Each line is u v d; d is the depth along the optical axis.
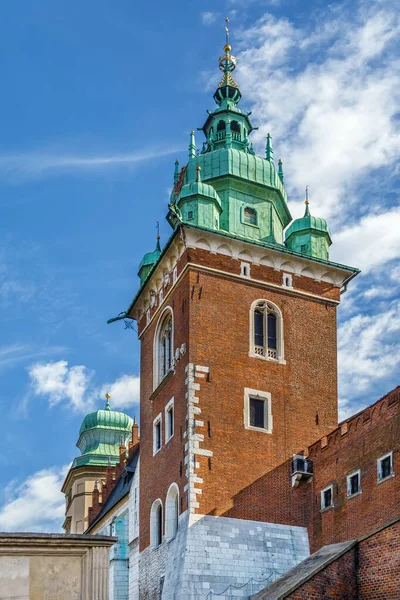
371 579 42.06
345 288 60.44
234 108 67.56
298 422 54.78
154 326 60.62
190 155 65.50
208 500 50.50
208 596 47.72
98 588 27.47
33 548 27.44
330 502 50.50
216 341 54.53
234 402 53.50
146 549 55.81
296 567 47.12
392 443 46.34
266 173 63.25
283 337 56.62
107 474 81.88
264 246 57.59
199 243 56.38
